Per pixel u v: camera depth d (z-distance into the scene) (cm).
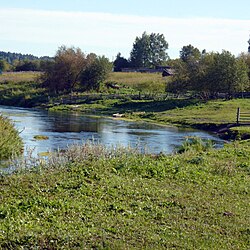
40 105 6488
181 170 1574
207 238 975
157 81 7931
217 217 1116
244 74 5862
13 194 1188
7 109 5841
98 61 7462
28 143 2916
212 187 1406
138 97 6469
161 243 929
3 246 876
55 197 1167
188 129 4219
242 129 3719
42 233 924
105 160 1599
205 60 6169
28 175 1380
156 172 1507
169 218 1088
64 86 7406
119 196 1215
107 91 7319
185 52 13550
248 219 1118
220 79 5806
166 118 4881
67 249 873
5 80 8181
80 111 5806
